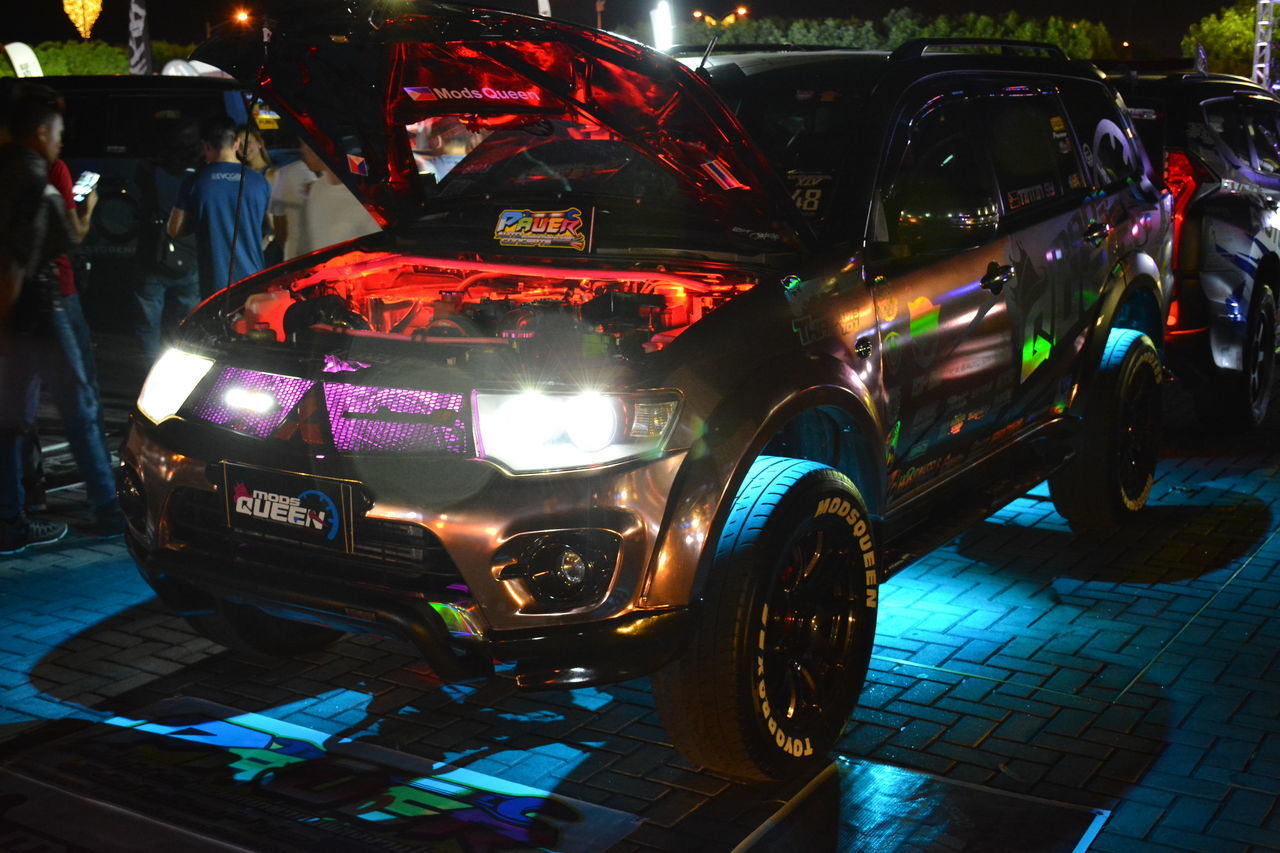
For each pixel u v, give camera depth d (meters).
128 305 9.73
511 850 3.11
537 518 3.09
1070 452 5.03
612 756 3.62
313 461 3.28
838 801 3.35
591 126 4.52
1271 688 3.99
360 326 3.98
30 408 5.19
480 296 4.23
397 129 4.21
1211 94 6.88
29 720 3.81
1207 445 6.80
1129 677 4.08
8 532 5.27
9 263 4.93
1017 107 4.79
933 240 3.89
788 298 3.54
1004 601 4.73
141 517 3.67
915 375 3.96
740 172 3.48
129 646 4.39
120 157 9.55
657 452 3.16
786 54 4.79
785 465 3.39
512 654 3.13
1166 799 3.34
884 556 4.04
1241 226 6.64
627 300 3.85
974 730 3.74
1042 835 3.17
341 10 3.51
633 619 3.13
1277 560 5.11
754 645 3.22
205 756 3.58
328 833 3.17
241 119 9.78
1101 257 5.04
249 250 6.51
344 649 4.36
